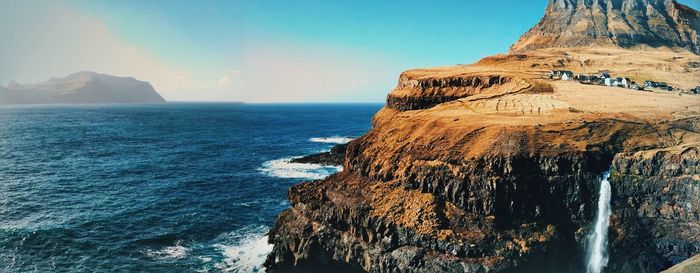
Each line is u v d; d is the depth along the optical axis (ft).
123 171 394.52
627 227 196.03
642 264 190.70
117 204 291.38
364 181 231.50
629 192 200.95
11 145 529.45
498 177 193.67
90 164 422.82
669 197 195.72
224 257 218.59
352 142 274.16
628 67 502.79
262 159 472.03
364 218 198.29
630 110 263.08
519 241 182.50
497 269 174.29
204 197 315.17
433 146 226.38
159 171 399.03
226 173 395.96
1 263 201.87
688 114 250.78
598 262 193.06
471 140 221.66
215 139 653.30
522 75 401.70
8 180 343.46
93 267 203.00
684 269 155.43
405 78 455.22
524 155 199.21
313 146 583.17
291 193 230.68
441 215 194.49
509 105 302.66
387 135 263.29
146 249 224.33
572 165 197.98
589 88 348.59
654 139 216.54
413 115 298.15
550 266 185.47
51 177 360.28
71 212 271.08
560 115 255.70
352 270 206.39
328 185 231.91
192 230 249.96
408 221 190.90
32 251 214.90
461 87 390.42
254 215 278.26
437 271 179.83
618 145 213.05
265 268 210.38
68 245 223.30
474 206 193.88
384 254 190.90
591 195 196.85
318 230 209.15
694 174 192.65
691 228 190.08
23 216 260.62
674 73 468.34
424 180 207.92
